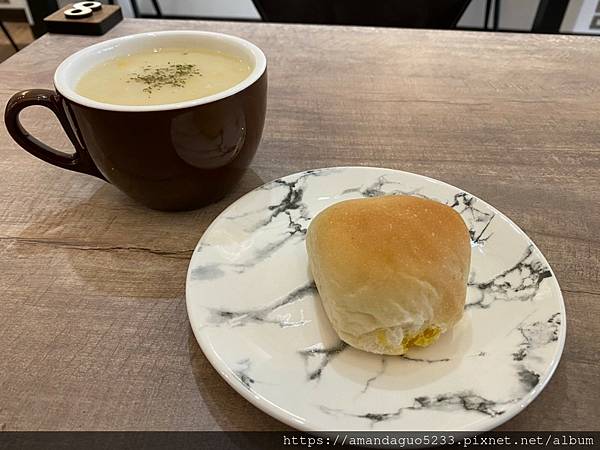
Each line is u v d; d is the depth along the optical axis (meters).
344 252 0.39
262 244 0.48
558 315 0.40
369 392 0.36
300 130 0.69
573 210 0.55
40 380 0.39
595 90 0.77
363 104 0.74
